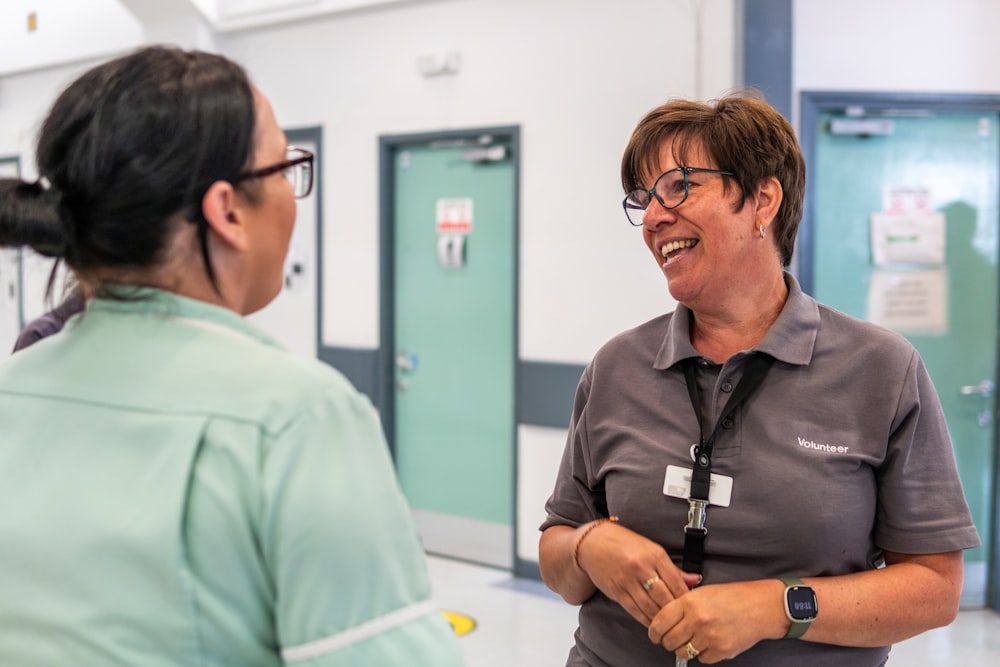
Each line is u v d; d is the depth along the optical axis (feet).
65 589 2.35
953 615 4.12
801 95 11.91
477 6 14.34
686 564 4.15
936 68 12.05
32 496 2.47
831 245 12.35
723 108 4.33
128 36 18.94
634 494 4.36
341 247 16.47
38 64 21.11
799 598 3.84
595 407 4.74
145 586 2.30
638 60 12.80
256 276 2.75
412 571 2.50
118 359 2.55
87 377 2.56
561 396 13.66
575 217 13.52
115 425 2.45
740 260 4.32
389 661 2.35
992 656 11.00
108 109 2.39
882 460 4.11
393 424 16.07
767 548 4.07
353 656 2.31
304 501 2.32
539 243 13.91
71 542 2.36
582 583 4.53
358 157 16.06
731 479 4.16
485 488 15.02
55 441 2.51
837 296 12.42
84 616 2.31
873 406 4.14
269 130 2.68
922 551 4.10
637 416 4.56
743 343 4.52
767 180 4.26
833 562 4.07
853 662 4.12
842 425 4.15
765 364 4.29
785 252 4.59
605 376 4.77
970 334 12.60
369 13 15.62
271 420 2.37
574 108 13.43
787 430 4.15
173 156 2.40
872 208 12.37
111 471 2.41
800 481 4.04
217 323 2.60
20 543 2.42
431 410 15.65
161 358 2.52
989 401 12.66
